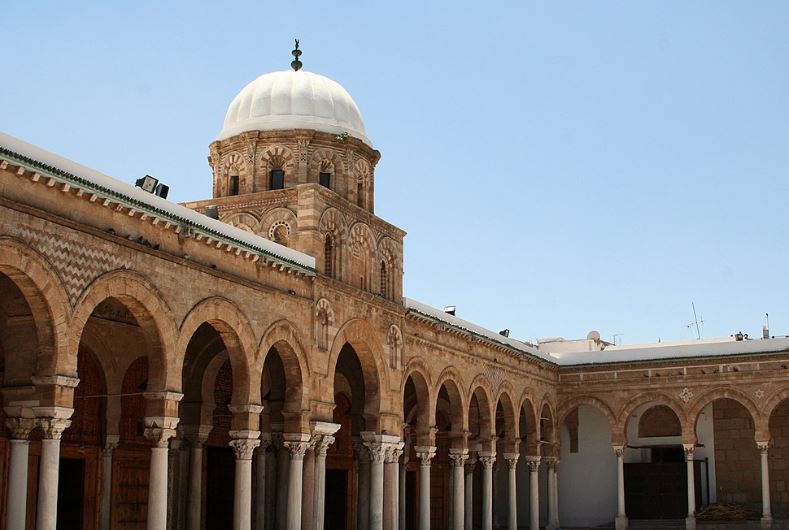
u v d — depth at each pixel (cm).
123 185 2583
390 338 3881
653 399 5438
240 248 2975
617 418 5509
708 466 5578
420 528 4109
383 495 3791
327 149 3959
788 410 5406
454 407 4491
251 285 3038
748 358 5216
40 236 2259
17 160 2186
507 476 5859
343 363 3947
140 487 3388
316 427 3328
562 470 5875
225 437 3784
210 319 2848
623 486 5469
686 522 5244
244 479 2970
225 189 3997
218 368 3562
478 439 4794
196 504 3412
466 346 4581
